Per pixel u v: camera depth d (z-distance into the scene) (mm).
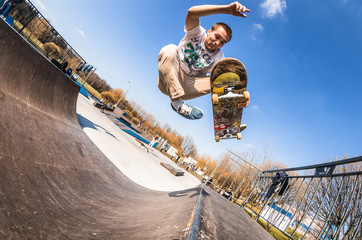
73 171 3137
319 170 3570
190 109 2434
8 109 2840
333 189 5809
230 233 1305
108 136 10555
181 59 2543
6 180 1769
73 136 4734
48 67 4707
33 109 3793
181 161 37250
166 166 14078
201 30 2482
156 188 7422
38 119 3590
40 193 1990
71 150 3822
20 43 3641
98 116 17000
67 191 2445
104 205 2623
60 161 3014
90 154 4754
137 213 2289
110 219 2096
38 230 1470
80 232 1621
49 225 1587
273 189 5070
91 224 1833
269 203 5555
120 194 3604
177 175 14570
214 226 1199
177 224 1170
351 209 4754
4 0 7840
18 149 2295
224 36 2389
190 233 899
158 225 1362
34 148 2629
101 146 7918
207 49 2543
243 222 2307
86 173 3518
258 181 6977
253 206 6426
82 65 11688
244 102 2572
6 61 3439
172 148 41156
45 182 2258
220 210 1985
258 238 1906
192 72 2676
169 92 2305
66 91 6129
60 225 1648
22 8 8453
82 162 3818
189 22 2326
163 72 2217
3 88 3227
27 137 2699
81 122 9305
